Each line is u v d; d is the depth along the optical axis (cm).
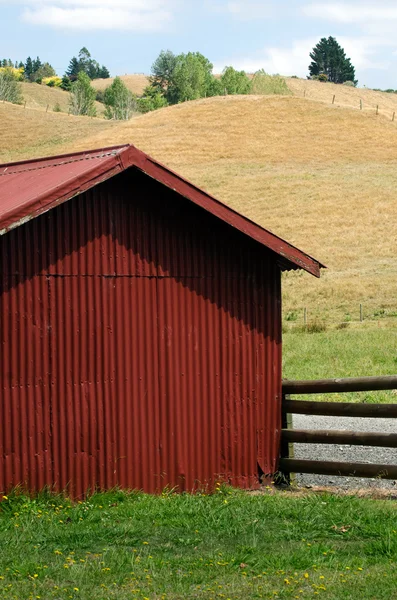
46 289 1052
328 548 805
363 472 1139
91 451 1080
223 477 1190
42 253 1048
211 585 710
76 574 729
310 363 2475
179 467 1152
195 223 1184
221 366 1198
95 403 1088
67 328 1068
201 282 1188
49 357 1052
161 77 18488
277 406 1241
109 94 15850
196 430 1170
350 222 5481
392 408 1118
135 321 1126
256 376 1229
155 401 1138
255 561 767
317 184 6362
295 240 5238
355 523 889
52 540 845
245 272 1229
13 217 984
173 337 1158
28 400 1034
